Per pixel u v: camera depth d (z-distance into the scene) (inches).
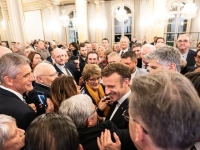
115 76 42.0
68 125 25.2
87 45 158.4
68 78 49.1
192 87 15.1
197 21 309.3
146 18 343.0
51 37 444.8
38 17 442.6
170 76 15.9
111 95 43.6
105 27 389.7
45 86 59.1
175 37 346.0
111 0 371.2
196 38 314.8
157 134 14.0
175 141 13.5
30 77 45.1
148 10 319.0
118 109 40.8
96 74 62.2
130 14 370.0
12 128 27.9
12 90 43.0
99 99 63.1
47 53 183.2
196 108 13.7
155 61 47.0
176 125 13.3
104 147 27.5
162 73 16.8
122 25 383.6
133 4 356.2
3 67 41.7
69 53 178.1
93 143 30.0
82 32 262.4
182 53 96.0
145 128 14.9
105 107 50.9
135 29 366.9
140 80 16.6
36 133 23.7
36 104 50.3
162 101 13.9
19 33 187.5
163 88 14.6
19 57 44.0
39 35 457.4
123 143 29.1
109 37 393.1
